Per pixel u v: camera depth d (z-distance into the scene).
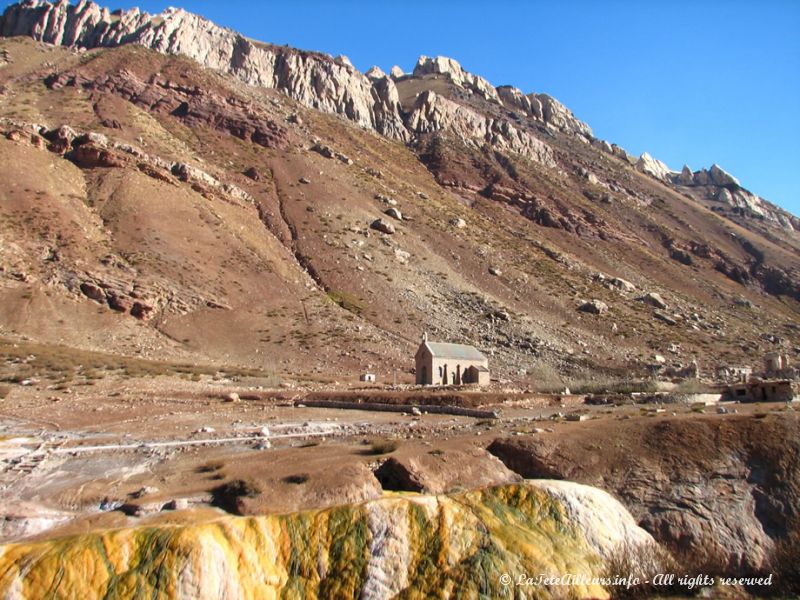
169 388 49.16
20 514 19.06
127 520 18.75
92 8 190.62
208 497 20.56
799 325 132.88
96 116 125.69
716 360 94.50
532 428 30.94
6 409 37.34
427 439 29.31
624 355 90.81
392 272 106.69
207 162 129.25
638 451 25.83
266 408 41.62
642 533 22.12
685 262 164.88
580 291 117.06
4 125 102.00
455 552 18.83
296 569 17.80
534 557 19.22
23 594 15.64
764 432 25.81
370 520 18.88
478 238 132.38
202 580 16.44
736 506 23.36
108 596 15.88
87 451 27.03
